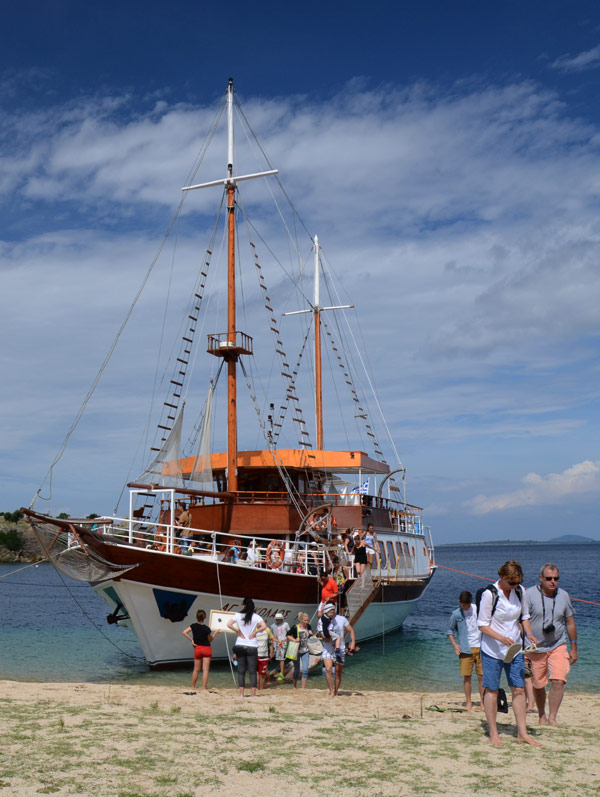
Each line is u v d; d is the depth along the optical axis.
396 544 36.12
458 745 10.57
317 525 29.06
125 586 22.98
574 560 193.12
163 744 10.18
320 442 50.00
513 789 8.32
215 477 32.66
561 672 12.48
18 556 137.62
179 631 24.05
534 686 12.84
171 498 24.53
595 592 69.50
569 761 9.68
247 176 33.81
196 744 10.27
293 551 27.31
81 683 20.94
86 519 22.84
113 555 22.56
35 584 84.75
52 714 12.59
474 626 15.73
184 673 23.94
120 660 27.48
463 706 16.27
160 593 23.36
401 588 35.16
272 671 23.03
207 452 30.31
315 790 8.12
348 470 33.56
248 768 8.96
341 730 11.67
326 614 18.44
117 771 8.62
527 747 10.48
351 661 27.47
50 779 8.18
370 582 28.97
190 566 23.47
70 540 23.34
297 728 11.78
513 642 10.59
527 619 10.84
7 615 46.47
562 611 12.36
